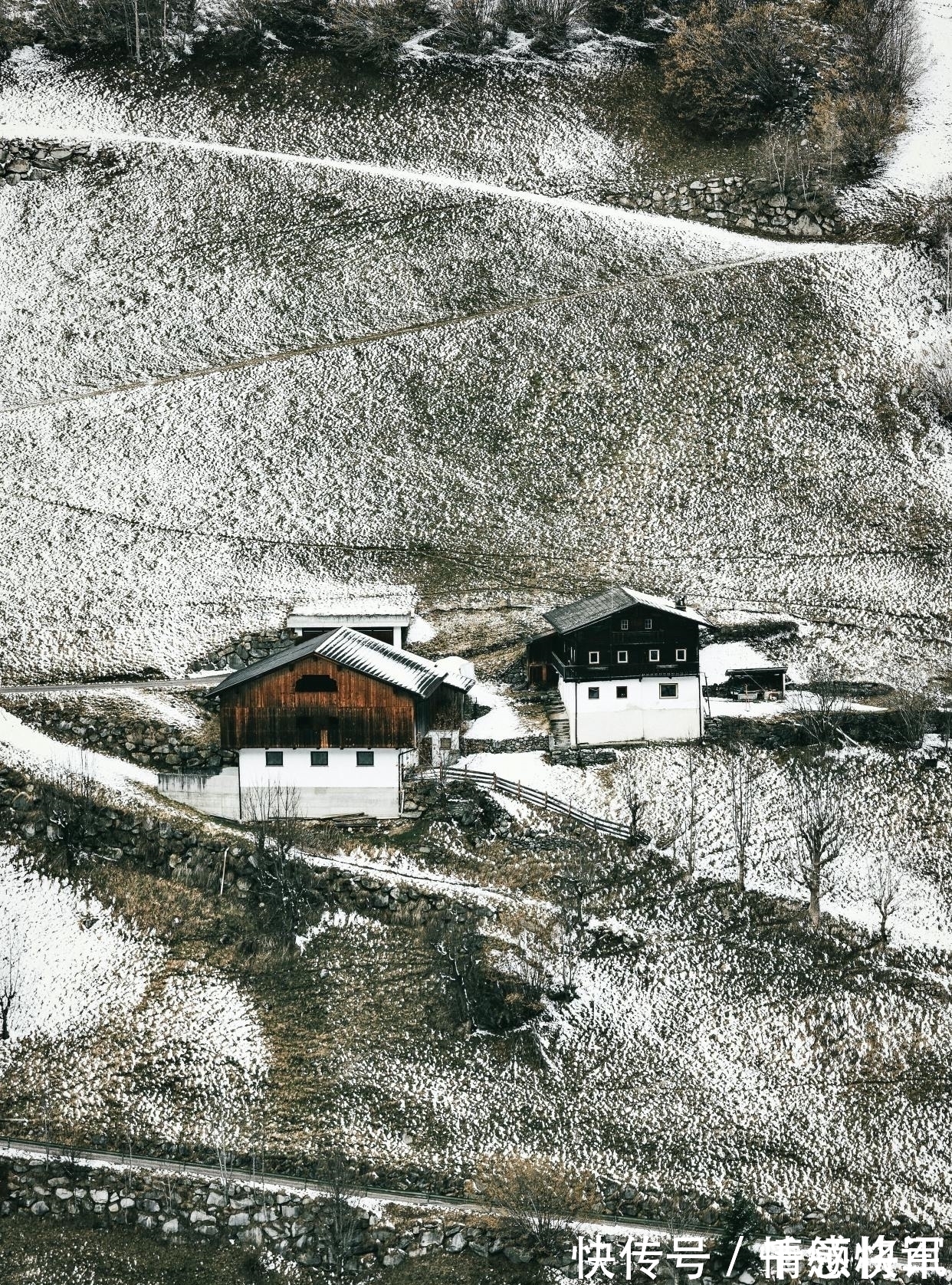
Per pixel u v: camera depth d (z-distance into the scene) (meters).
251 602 97.88
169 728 86.88
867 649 94.81
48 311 118.44
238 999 73.12
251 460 107.62
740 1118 68.69
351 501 105.19
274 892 76.50
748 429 109.94
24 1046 71.69
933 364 113.81
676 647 86.56
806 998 73.44
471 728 88.06
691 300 119.00
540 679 91.56
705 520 104.25
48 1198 65.75
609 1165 66.69
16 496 104.75
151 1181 66.06
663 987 73.69
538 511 105.12
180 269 121.50
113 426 109.88
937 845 81.56
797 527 103.69
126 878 78.44
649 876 78.81
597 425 110.50
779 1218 65.19
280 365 114.31
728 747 85.94
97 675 92.25
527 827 80.88
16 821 81.06
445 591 99.12
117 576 99.31
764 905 77.69
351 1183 65.69
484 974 72.38
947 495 105.62
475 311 118.75
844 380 113.25
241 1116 68.44
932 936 77.00
